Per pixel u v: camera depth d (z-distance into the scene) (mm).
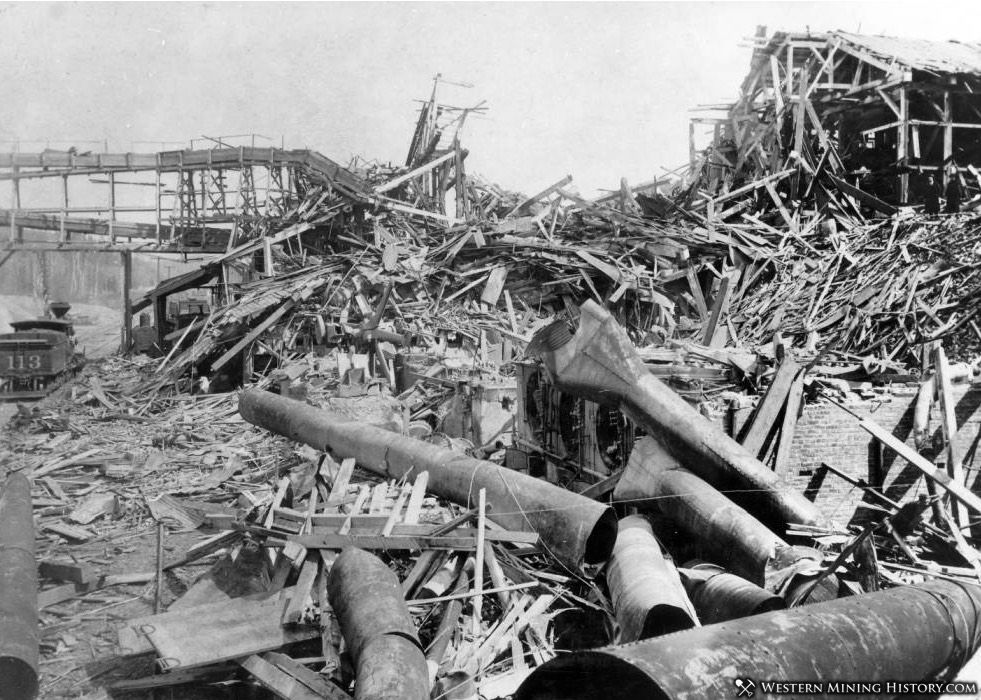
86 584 9438
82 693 7047
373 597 6984
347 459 11102
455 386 20047
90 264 48250
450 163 36781
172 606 8469
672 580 7387
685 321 22547
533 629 7605
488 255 29984
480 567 8078
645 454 10117
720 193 31297
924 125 27875
